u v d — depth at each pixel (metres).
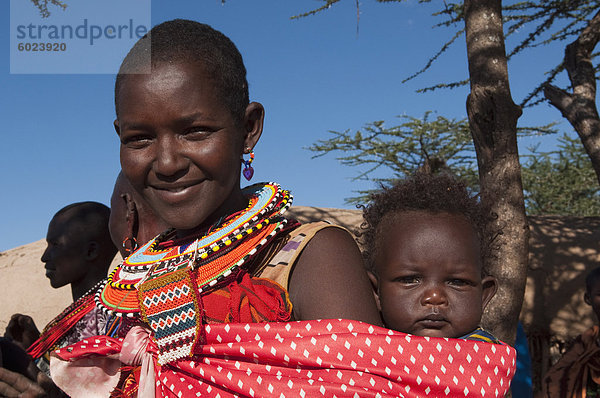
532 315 7.04
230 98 1.40
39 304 7.23
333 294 1.30
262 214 1.45
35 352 2.17
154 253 1.59
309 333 1.26
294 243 1.40
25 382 1.75
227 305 1.34
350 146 14.58
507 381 1.36
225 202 1.49
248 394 1.24
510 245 4.72
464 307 1.66
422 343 1.28
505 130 5.00
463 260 1.67
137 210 2.40
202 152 1.36
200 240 1.42
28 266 7.67
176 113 1.33
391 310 1.74
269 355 1.25
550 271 7.13
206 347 1.30
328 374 1.23
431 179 1.88
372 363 1.24
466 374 1.29
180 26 1.42
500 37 5.23
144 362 1.39
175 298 1.32
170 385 1.33
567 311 6.96
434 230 1.70
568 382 3.87
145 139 1.40
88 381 1.57
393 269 1.74
